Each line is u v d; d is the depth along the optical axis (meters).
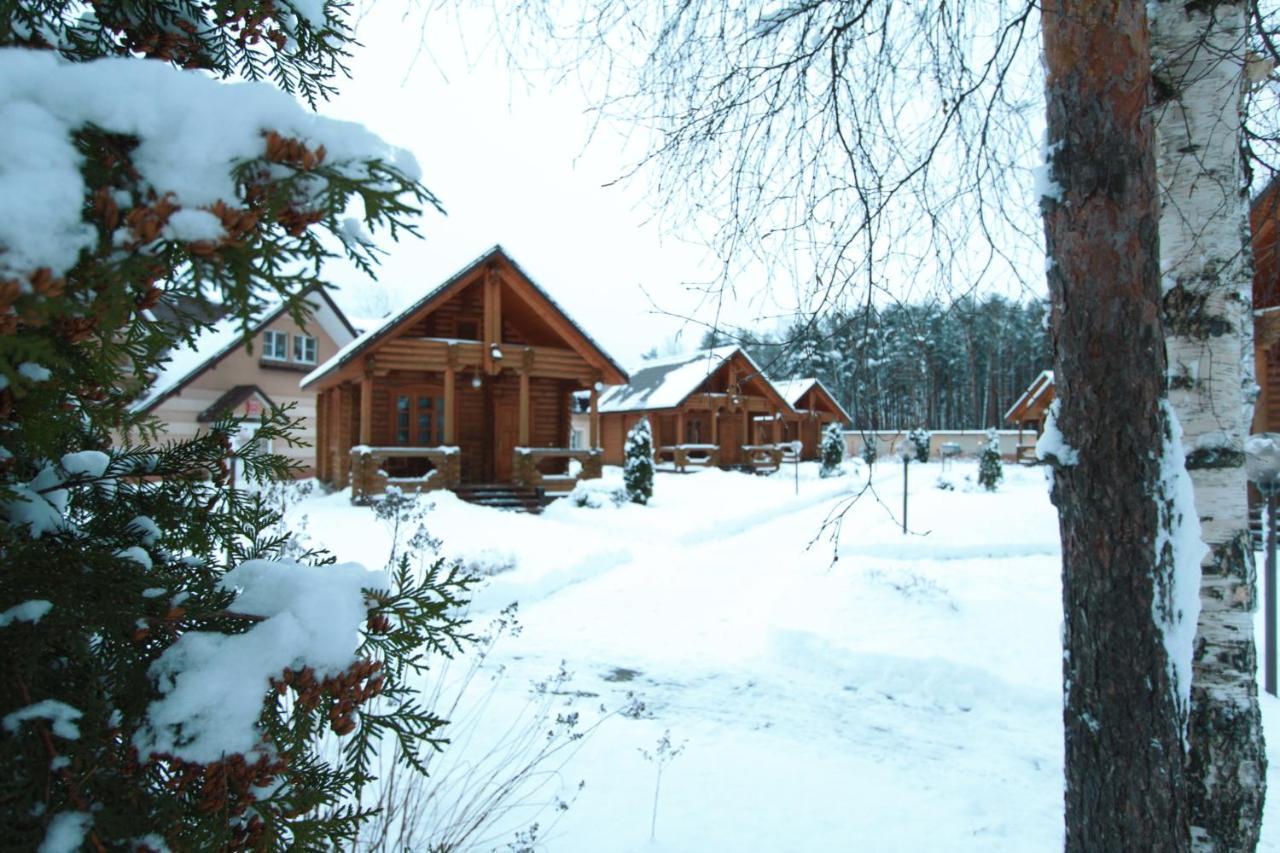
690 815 3.99
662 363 34.31
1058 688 6.08
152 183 0.99
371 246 1.16
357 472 15.65
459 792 3.91
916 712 5.84
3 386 1.15
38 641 1.21
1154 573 2.59
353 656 1.32
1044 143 2.78
